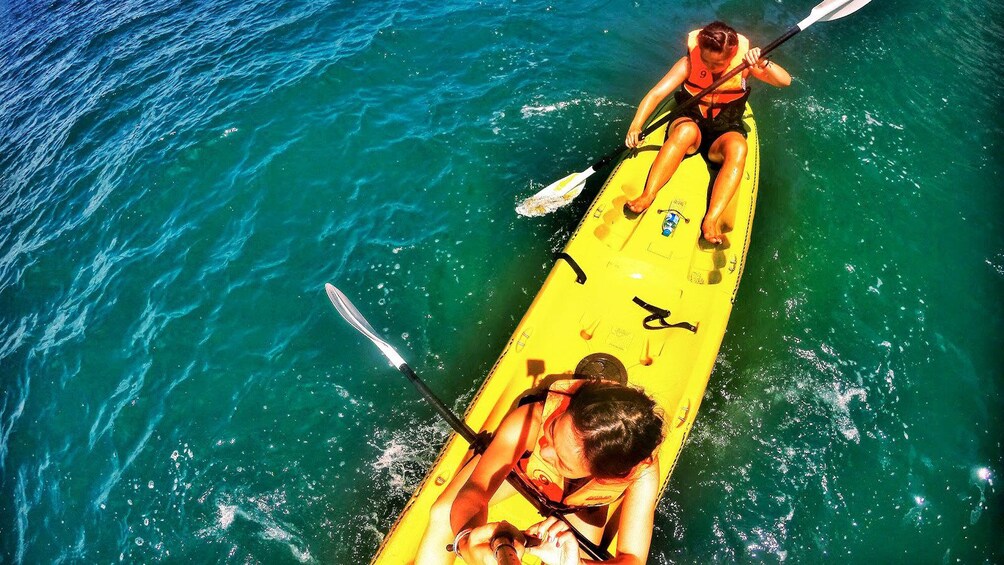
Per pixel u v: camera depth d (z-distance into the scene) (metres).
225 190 5.95
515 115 6.44
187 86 7.02
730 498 4.18
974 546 4.04
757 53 4.73
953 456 4.36
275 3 7.96
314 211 5.74
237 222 5.71
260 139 6.29
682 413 3.95
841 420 4.50
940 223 5.67
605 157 5.42
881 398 4.61
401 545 3.39
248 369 4.83
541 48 7.10
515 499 3.48
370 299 5.14
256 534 4.12
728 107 4.91
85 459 4.54
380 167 6.01
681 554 4.01
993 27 7.77
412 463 4.37
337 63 6.90
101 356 5.04
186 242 5.64
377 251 5.42
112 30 8.33
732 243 4.73
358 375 4.76
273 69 6.98
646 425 2.04
